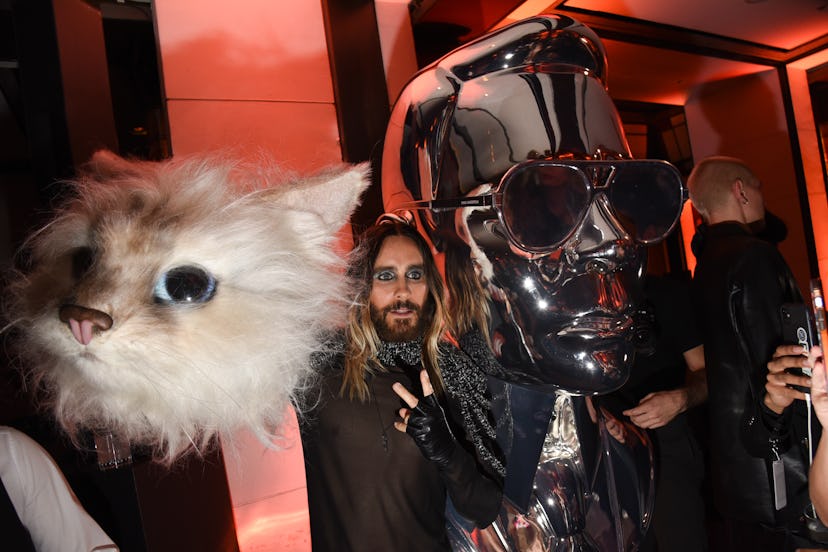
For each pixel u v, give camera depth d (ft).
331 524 3.33
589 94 3.31
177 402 2.31
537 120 3.16
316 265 2.70
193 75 6.64
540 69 3.26
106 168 2.74
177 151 6.58
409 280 3.35
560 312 3.13
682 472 5.19
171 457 2.62
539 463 3.73
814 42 13.87
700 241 5.96
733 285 4.78
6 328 2.41
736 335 4.69
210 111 6.72
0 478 2.76
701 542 5.11
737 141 16.14
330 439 3.33
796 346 3.95
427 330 3.42
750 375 4.52
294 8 7.09
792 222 15.34
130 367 2.18
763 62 14.47
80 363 2.23
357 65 7.25
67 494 3.02
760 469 4.61
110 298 2.18
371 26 7.38
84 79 5.73
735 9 11.48
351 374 3.34
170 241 2.29
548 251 3.05
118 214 2.39
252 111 6.88
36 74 5.46
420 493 3.33
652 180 3.25
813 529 4.09
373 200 6.82
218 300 2.31
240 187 2.72
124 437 2.81
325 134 7.20
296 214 2.68
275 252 2.48
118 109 7.54
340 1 7.18
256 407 2.57
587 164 3.06
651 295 5.44
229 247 2.36
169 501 4.09
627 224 3.19
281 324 2.44
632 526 4.00
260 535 6.18
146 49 7.30
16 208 8.69
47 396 2.82
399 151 3.59
